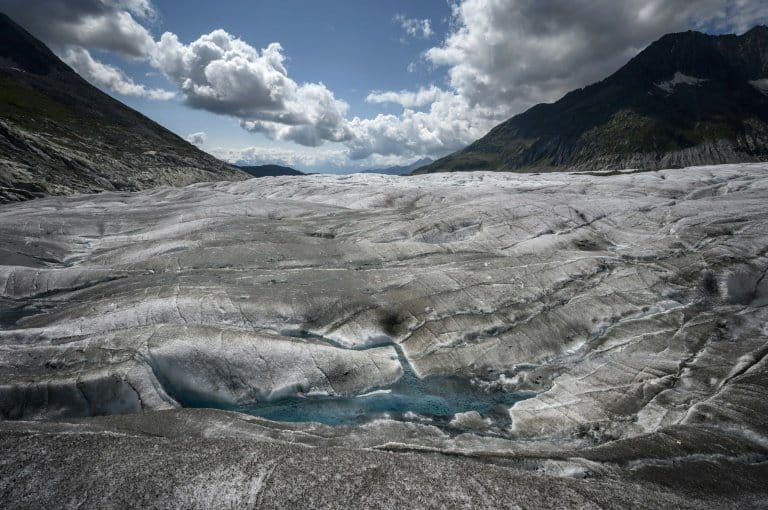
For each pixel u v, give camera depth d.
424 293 28.39
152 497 11.97
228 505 11.89
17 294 27.66
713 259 32.44
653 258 34.16
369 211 49.12
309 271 30.94
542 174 85.56
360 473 13.24
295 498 12.16
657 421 18.72
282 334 24.56
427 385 22.19
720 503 13.75
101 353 20.27
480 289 29.03
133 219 44.69
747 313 27.50
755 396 19.38
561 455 15.80
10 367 19.19
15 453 13.20
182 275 29.44
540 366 23.64
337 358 22.31
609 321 27.03
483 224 41.50
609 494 13.20
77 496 11.91
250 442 14.48
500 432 18.91
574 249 37.00
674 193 50.81
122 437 14.34
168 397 19.58
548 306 28.06
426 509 12.08
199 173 138.12
